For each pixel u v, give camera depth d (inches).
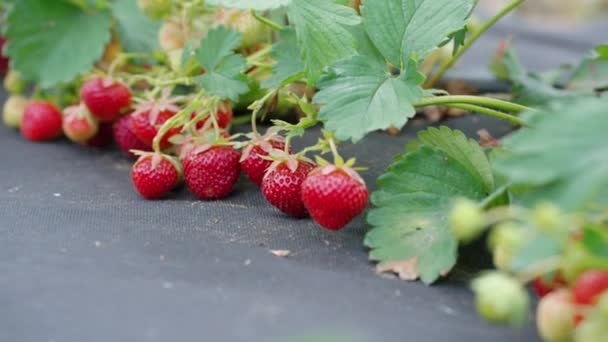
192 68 23.9
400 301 17.4
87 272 17.6
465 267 18.8
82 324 16.2
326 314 16.5
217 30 21.9
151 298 16.7
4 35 25.7
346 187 19.0
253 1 20.2
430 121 25.9
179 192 22.3
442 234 18.8
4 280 17.2
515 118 20.5
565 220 15.4
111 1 26.6
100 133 25.4
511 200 18.5
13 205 21.0
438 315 17.0
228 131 24.0
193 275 17.7
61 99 26.8
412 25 20.1
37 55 25.8
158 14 25.2
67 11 25.9
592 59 24.7
